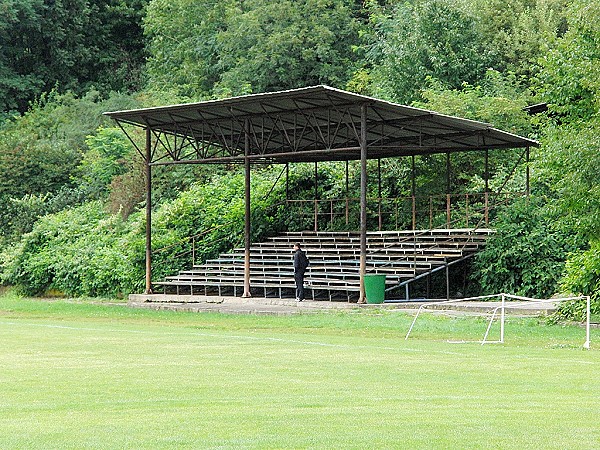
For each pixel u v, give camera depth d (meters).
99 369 16.20
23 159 55.78
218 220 45.12
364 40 64.31
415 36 52.88
